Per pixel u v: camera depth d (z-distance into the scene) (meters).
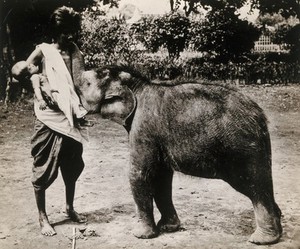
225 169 4.93
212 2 19.22
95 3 16.80
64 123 5.09
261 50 22.19
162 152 5.10
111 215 5.92
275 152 9.14
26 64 5.14
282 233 5.21
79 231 5.33
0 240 5.17
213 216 5.89
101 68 5.31
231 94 5.00
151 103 5.09
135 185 5.16
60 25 5.30
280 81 20.14
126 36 18.09
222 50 19.53
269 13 20.41
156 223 5.69
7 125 11.79
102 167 8.14
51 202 6.47
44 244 5.09
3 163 8.46
